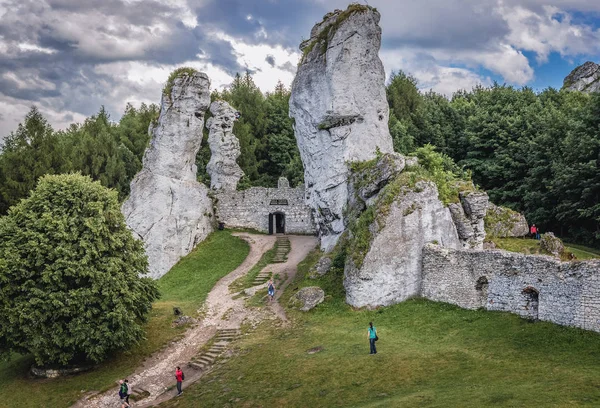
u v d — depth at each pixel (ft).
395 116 252.42
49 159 204.44
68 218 113.80
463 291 109.60
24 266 107.86
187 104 191.93
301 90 163.94
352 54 155.22
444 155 218.38
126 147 267.80
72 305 106.52
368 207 130.62
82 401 99.19
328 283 132.67
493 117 229.86
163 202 183.73
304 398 81.51
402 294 118.83
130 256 120.26
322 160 158.61
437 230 125.59
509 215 164.55
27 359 121.39
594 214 167.02
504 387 71.31
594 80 317.22
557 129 197.16
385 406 71.05
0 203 191.52
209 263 179.01
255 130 276.41
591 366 74.23
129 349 115.65
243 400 85.40
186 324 127.95
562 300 89.30
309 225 208.95
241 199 212.84
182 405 89.20
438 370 82.12
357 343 99.19
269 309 129.90
